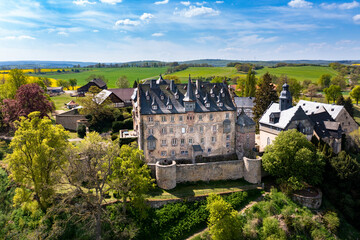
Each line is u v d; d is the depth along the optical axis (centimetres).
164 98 6794
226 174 6469
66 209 4678
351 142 7912
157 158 6675
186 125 6731
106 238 4884
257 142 8462
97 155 4881
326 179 6172
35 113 5497
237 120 7162
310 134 7138
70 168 5012
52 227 4825
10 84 10519
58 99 15750
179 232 5156
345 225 5506
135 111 8038
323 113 8131
